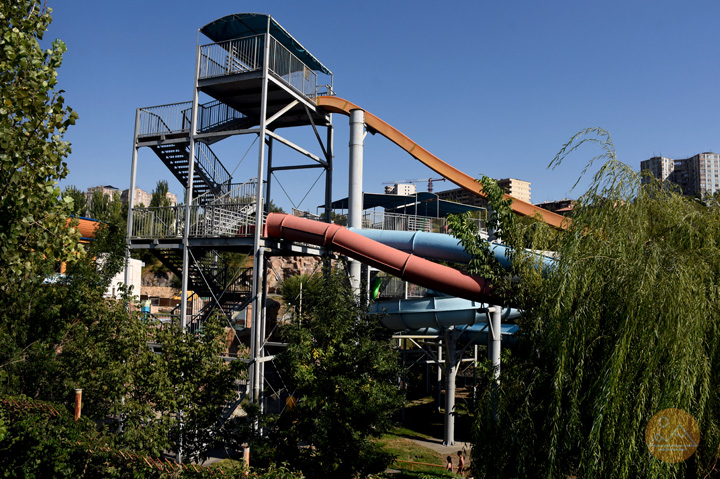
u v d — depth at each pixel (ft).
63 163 34.83
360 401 47.88
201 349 50.70
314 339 56.44
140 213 81.66
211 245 75.97
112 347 49.01
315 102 88.28
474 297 64.34
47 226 34.27
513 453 32.76
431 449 85.51
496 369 38.58
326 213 93.81
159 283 193.98
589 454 27.86
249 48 81.56
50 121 33.32
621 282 29.86
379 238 82.07
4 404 40.32
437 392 109.50
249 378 69.97
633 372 27.76
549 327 31.99
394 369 55.47
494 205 44.78
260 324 72.59
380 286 112.37
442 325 87.10
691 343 26.68
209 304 83.20
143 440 44.01
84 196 197.88
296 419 50.57
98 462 35.99
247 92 83.30
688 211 33.12
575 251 32.58
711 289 28.89
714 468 28.07
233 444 50.85
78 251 35.60
